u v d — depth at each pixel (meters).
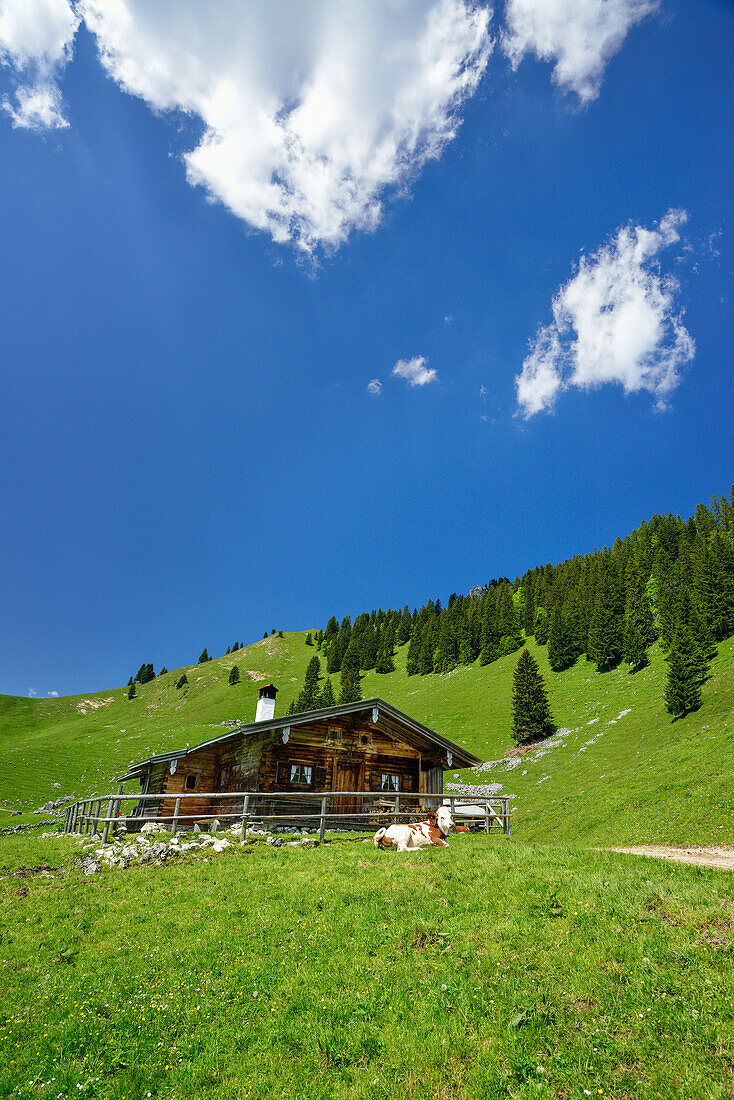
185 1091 7.71
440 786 29.19
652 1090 6.43
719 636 84.31
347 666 163.00
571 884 11.70
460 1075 7.21
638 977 8.16
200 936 11.97
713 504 173.50
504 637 135.38
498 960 9.34
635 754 58.28
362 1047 7.97
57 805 71.69
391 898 12.59
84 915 13.91
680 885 10.85
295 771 27.11
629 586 118.50
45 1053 8.53
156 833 22.20
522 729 79.00
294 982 9.79
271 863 16.80
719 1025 7.01
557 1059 7.08
